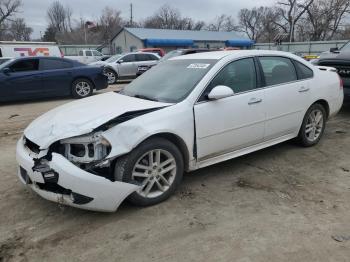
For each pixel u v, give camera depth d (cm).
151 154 372
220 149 435
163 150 379
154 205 384
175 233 334
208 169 482
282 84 495
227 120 430
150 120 368
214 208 378
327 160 512
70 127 351
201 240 322
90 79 1212
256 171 474
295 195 405
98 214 369
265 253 301
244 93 449
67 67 1173
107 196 341
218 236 327
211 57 462
